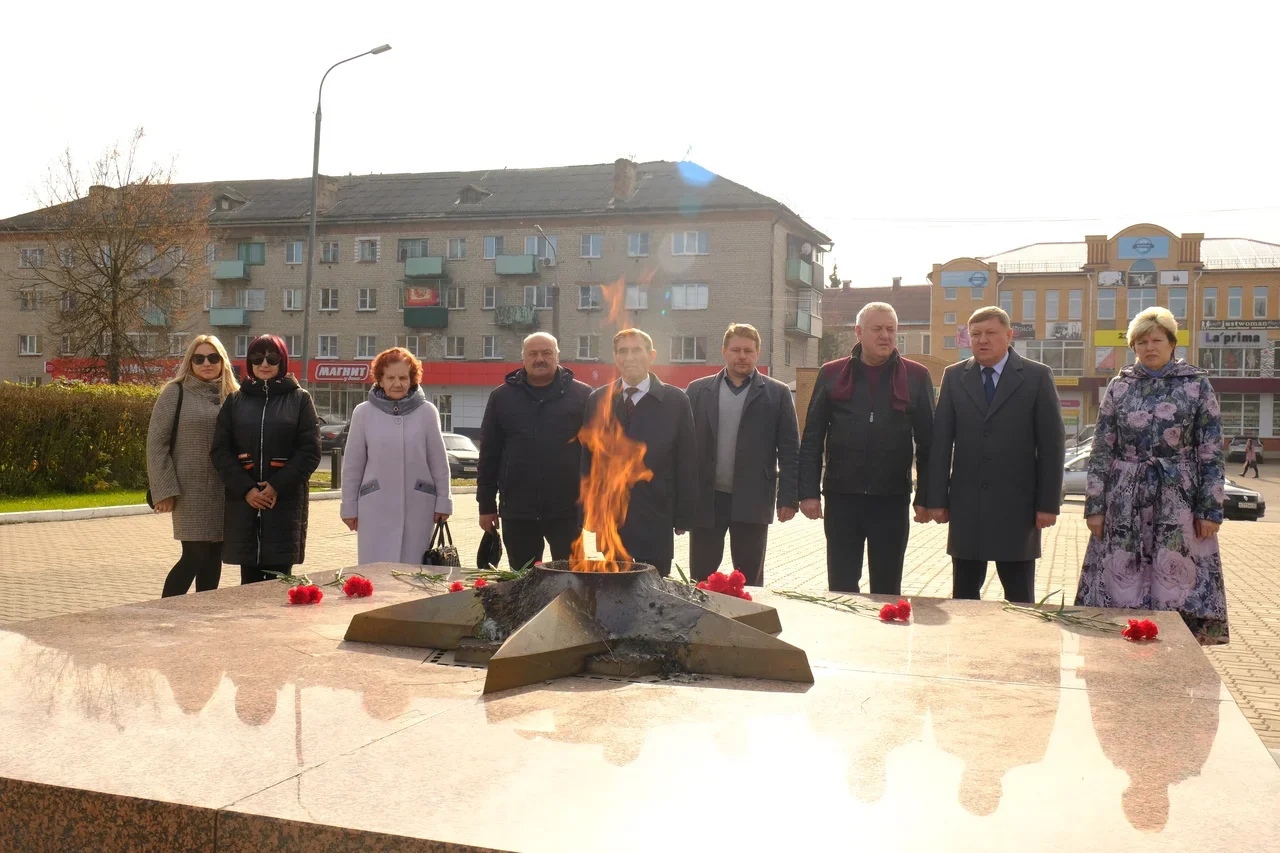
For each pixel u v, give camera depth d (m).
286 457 5.59
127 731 2.25
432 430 5.91
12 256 52.25
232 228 51.44
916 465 5.72
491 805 1.83
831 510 5.73
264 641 3.20
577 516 5.84
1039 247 64.19
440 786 1.92
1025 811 1.82
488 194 50.09
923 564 12.09
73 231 32.47
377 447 5.80
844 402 5.66
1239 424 56.78
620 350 5.65
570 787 1.92
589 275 47.47
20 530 13.27
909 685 2.75
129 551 11.37
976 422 5.27
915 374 5.68
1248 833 1.74
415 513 5.83
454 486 23.27
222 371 5.88
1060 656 3.13
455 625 3.12
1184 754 2.16
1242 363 56.84
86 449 17.88
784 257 47.41
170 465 5.70
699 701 2.56
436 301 48.91
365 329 50.44
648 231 46.69
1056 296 59.50
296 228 50.91
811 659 3.07
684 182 47.78
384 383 5.94
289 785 1.93
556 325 38.16
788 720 2.39
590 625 2.96
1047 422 5.20
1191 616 4.66
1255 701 5.51
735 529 6.05
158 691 2.58
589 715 2.41
